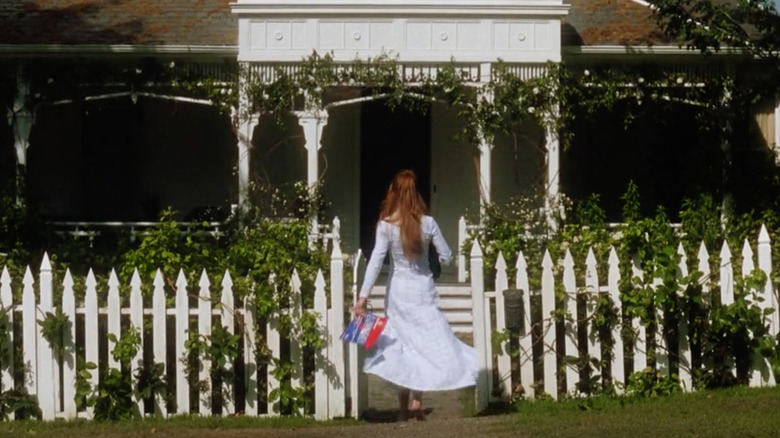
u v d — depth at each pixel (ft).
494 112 52.70
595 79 54.19
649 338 34.22
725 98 54.85
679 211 58.59
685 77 55.06
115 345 31.86
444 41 53.06
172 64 54.54
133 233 46.93
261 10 52.80
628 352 34.32
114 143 61.46
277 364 32.30
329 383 32.53
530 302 33.78
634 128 60.34
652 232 35.40
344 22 52.95
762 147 56.24
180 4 60.13
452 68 52.65
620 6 59.41
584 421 30.27
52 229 50.80
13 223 47.50
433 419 32.55
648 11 58.90
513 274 34.99
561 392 33.96
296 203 53.11
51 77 54.49
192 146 61.46
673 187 59.62
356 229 60.23
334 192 60.18
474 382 31.35
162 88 56.03
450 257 31.71
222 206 61.11
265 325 32.50
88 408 32.50
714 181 55.01
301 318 32.30
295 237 37.73
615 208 60.39
